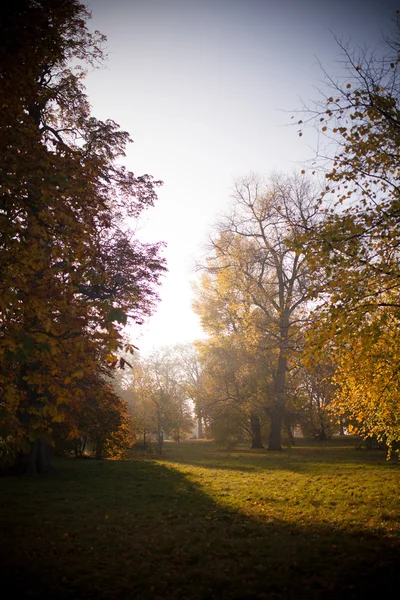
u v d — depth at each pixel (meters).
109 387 21.56
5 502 10.66
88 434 23.47
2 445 5.31
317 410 35.41
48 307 6.27
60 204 7.06
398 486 12.52
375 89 8.00
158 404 37.69
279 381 28.70
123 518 9.10
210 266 31.73
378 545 6.88
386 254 8.14
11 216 6.90
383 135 8.00
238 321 32.25
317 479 14.57
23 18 6.95
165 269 19.19
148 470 17.30
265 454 27.25
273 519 8.98
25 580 5.43
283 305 27.77
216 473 16.55
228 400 32.94
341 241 7.71
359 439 43.69
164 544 7.26
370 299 8.03
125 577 5.81
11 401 5.37
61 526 8.34
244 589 5.38
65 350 5.79
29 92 7.81
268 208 27.86
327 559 6.30
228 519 9.06
